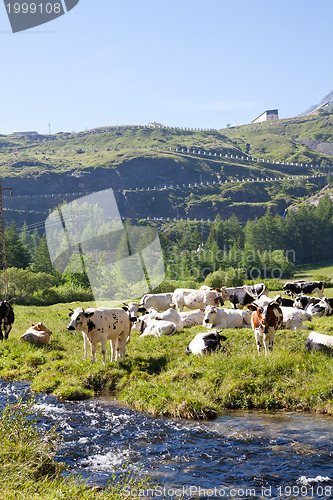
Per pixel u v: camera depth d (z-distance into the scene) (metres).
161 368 13.87
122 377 13.16
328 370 12.14
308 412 10.78
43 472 7.17
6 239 82.56
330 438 8.88
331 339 13.88
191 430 9.54
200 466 7.77
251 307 14.45
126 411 10.90
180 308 23.44
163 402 10.98
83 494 6.24
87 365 13.92
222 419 10.34
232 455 8.20
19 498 5.74
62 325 21.77
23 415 8.59
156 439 9.04
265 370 12.33
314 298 24.73
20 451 7.18
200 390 11.61
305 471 7.49
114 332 14.11
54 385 12.63
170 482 7.19
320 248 160.50
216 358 13.44
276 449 8.41
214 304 23.05
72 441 8.90
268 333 14.00
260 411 10.98
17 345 16.44
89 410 10.96
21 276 48.34
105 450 8.48
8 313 17.75
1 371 14.24
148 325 18.75
